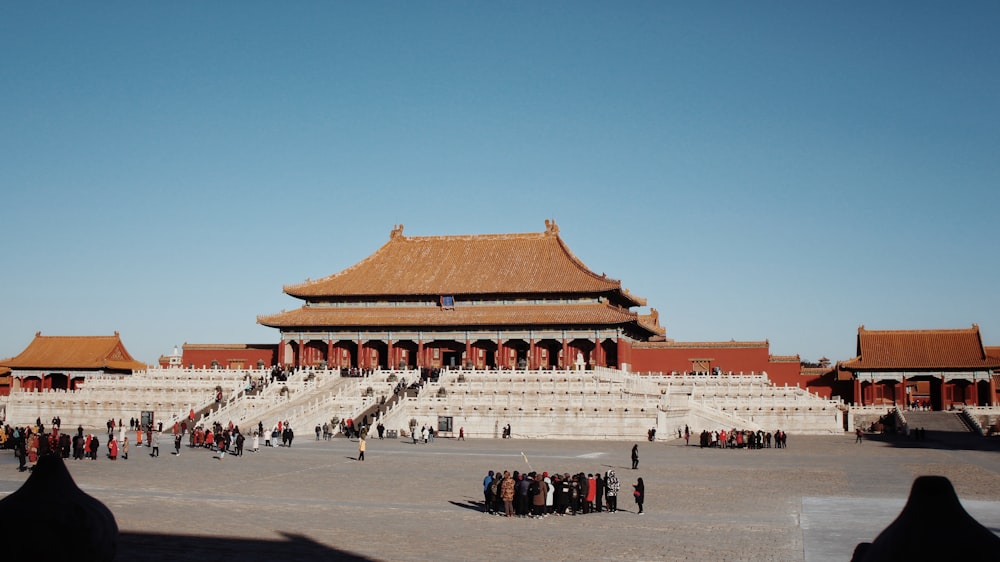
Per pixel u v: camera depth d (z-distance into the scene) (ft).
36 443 221.25
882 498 174.60
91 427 377.09
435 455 262.88
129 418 373.20
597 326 476.13
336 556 111.34
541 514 150.71
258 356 528.63
